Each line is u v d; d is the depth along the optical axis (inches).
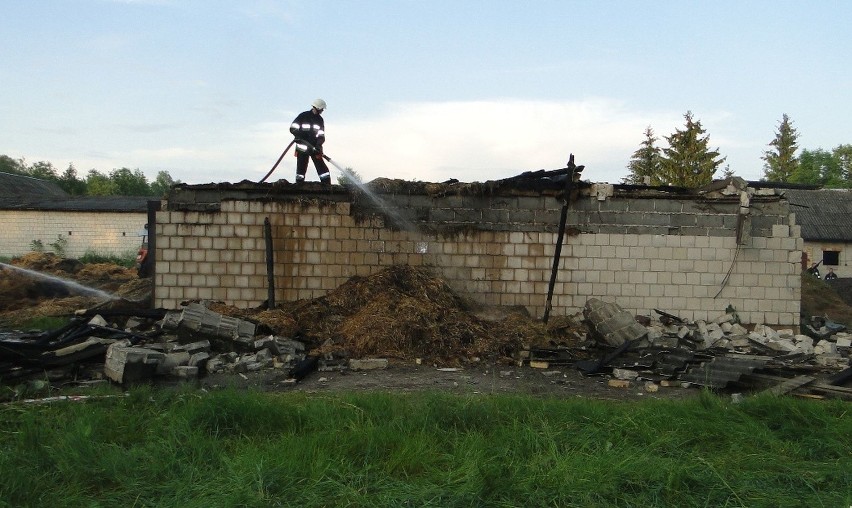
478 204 485.7
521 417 246.8
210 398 244.7
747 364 345.7
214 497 171.2
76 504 169.9
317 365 371.9
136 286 636.1
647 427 233.9
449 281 483.8
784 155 2400.3
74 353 326.6
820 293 716.7
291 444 206.1
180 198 478.3
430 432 226.5
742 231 477.1
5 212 1316.4
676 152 1760.6
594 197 484.4
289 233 478.9
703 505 177.8
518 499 178.5
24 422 225.6
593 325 422.9
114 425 231.5
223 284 477.1
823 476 195.8
